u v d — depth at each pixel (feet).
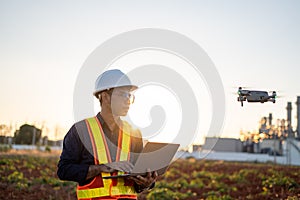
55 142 80.12
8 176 43.39
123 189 12.80
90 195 12.55
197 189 42.50
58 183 41.32
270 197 34.42
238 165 61.36
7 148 69.10
